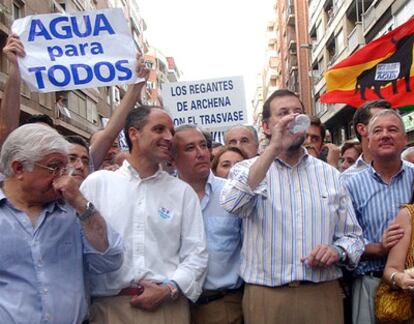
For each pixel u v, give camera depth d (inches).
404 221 117.5
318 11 1296.8
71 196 92.7
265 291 113.7
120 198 111.9
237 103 252.8
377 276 125.3
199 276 112.1
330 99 231.6
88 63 138.9
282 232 113.2
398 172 130.8
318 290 113.4
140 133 113.6
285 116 111.0
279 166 118.0
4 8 706.8
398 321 116.6
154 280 107.7
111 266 99.1
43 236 92.7
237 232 126.2
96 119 1232.8
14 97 133.1
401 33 220.8
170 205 114.0
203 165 129.3
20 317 87.3
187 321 113.1
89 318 108.7
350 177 136.5
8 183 94.7
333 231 116.5
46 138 90.7
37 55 137.5
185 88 255.0
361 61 227.5
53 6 927.7
